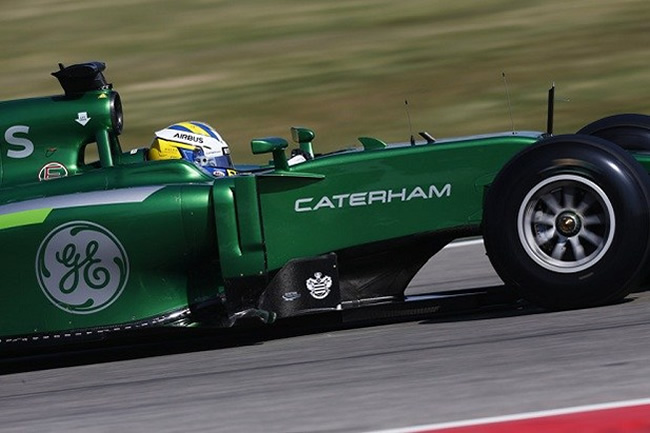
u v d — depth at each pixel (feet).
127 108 168.45
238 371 57.52
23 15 221.66
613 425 40.40
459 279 85.10
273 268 64.54
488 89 163.22
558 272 59.88
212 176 67.82
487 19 198.70
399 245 64.64
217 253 65.16
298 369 55.98
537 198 60.03
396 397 47.44
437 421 43.01
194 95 171.83
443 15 204.13
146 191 64.54
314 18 208.23
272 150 63.82
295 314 63.62
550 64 170.91
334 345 61.62
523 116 150.61
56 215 63.77
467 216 63.82
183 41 200.03
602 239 59.31
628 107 150.30
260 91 171.12
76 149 69.87
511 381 47.75
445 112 155.22
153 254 63.82
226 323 63.72
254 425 45.57
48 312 63.67
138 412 50.26
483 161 63.72
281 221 64.23
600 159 58.95
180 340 69.51
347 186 64.23
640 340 52.49
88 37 205.67
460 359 53.21
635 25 186.80
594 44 178.29
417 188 64.03
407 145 67.21
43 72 187.42
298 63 182.80
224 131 155.22
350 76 174.50
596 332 55.26
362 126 153.38
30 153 69.56
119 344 70.23
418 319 66.80
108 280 63.77
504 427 41.29
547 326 58.13
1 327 63.82
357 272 66.49
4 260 63.57
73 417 50.88
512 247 60.49
